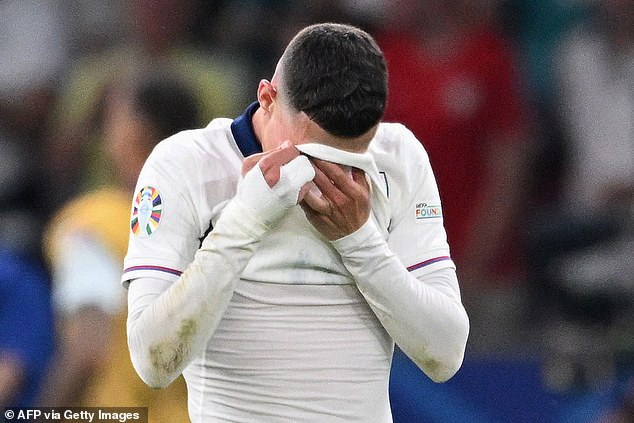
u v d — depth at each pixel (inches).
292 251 340.5
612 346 679.1
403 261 356.8
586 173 852.6
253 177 324.5
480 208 820.6
